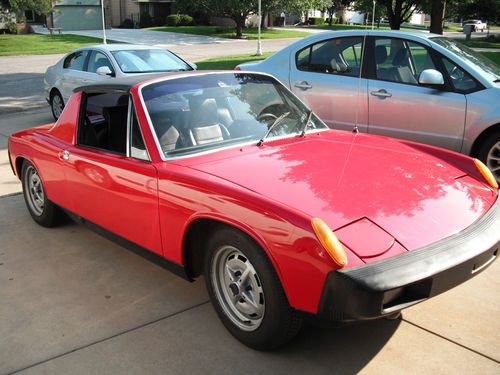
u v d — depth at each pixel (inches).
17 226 198.5
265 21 1974.7
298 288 98.8
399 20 726.5
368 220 103.3
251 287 113.1
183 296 141.8
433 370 106.7
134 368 111.4
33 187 195.3
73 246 178.4
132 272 157.6
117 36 1517.0
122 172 137.5
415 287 96.4
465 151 213.3
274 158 129.3
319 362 110.4
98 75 362.9
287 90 168.1
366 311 91.7
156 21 2058.3
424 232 104.0
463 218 111.7
